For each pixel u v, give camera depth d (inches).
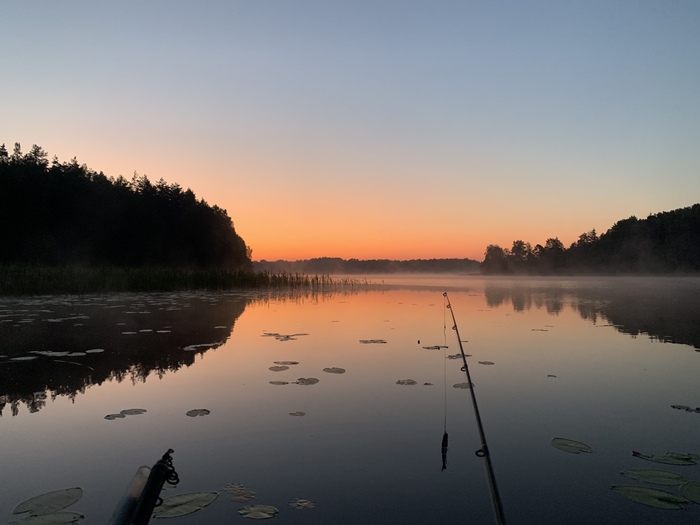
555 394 176.4
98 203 1389.0
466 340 293.0
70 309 465.1
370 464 116.3
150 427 141.1
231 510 94.3
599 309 490.9
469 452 123.6
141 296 664.4
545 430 139.8
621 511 94.2
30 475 110.4
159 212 1565.0
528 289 928.3
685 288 936.9
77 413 153.7
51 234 1257.4
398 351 256.7
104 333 312.5
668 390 182.5
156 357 239.1
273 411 155.5
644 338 301.0
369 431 138.2
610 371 212.5
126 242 1407.5
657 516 92.2
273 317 412.2
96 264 1305.4
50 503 96.8
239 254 1952.5
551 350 260.2
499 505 84.7
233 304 542.3
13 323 356.8
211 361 229.6
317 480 107.7
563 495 101.0
